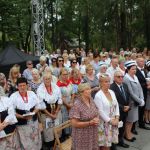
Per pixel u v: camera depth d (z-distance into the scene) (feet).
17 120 20.29
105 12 102.99
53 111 23.31
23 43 106.73
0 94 19.35
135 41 108.37
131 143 25.09
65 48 123.34
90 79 27.78
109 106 20.38
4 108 19.07
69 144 21.12
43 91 23.06
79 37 126.41
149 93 29.50
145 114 29.91
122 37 107.24
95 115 18.10
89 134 17.97
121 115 23.62
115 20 106.32
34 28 77.92
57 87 23.88
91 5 106.01
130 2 102.22
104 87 20.53
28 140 20.61
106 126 20.35
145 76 30.32
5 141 19.36
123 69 32.45
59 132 22.22
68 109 25.12
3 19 85.92
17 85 21.18
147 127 28.91
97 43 122.01
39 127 21.65
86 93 17.84
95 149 18.33
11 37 93.66
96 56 44.96
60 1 119.44
